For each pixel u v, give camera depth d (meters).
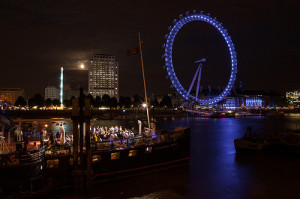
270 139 47.38
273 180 29.31
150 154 29.97
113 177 27.17
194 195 24.50
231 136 71.81
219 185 27.34
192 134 77.38
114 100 199.88
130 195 23.86
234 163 36.91
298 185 27.75
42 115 128.38
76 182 22.86
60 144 26.38
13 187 20.89
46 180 22.42
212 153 44.78
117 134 34.09
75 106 22.59
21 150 22.31
